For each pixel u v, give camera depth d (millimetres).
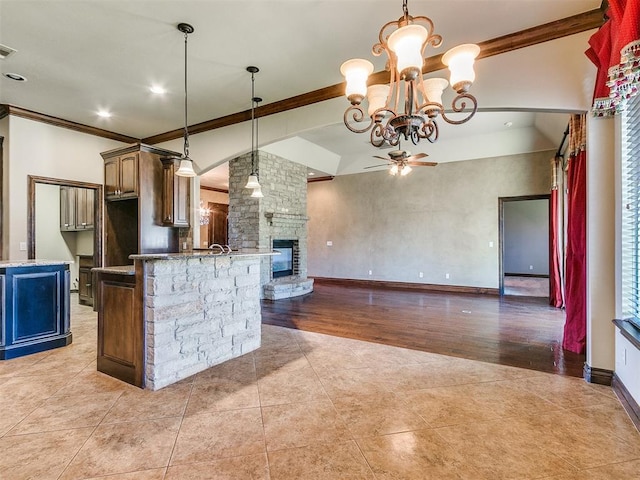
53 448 1847
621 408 2297
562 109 2770
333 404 2355
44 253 6598
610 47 2025
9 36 2906
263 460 1761
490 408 2301
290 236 7039
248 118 4531
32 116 4535
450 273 7492
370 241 8492
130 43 3010
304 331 4203
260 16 2641
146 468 1692
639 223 2379
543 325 4500
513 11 2582
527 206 10375
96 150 5270
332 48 3090
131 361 2680
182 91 3949
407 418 2174
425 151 7523
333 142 7125
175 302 2723
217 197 10945
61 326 3590
